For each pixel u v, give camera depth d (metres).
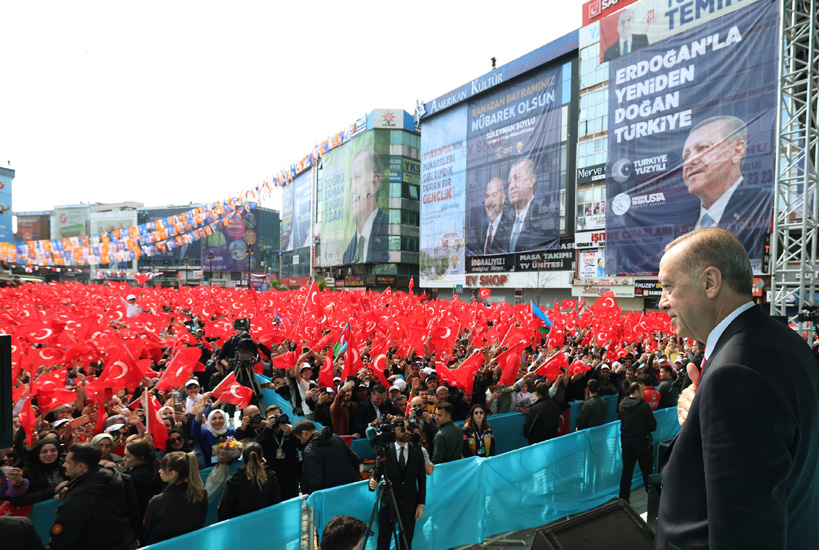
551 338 12.66
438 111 53.81
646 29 32.72
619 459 6.91
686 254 1.26
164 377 7.34
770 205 25.67
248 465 4.46
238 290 30.28
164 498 4.07
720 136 28.27
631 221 33.12
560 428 8.44
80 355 9.30
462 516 5.29
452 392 8.62
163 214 108.31
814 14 11.60
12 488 4.56
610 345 13.39
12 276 45.31
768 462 0.95
